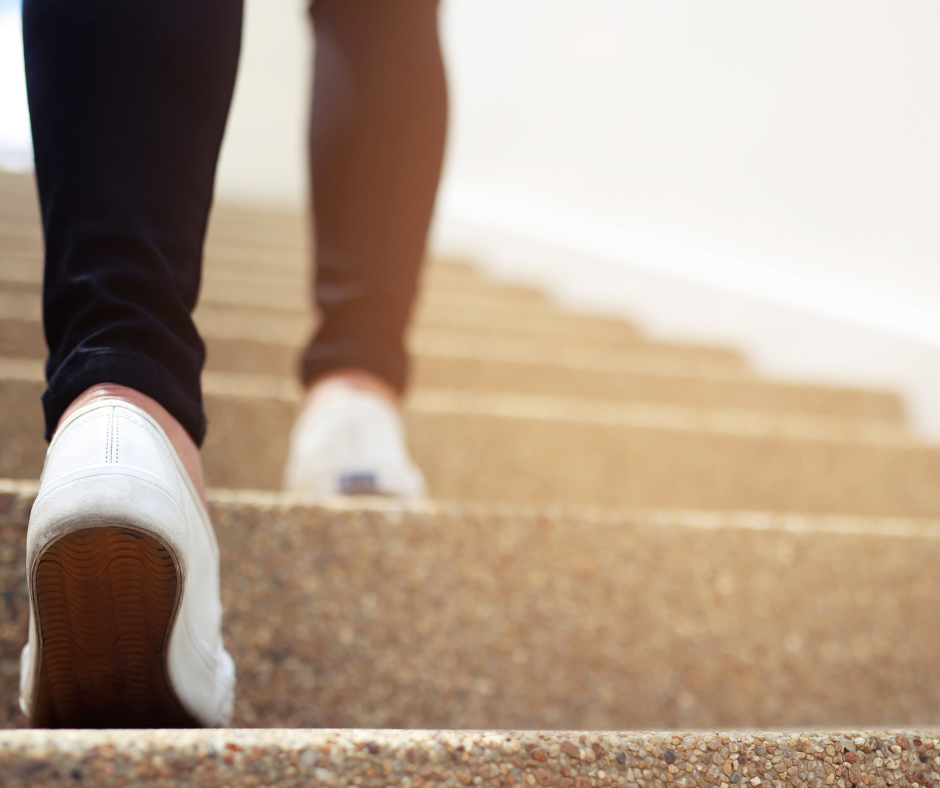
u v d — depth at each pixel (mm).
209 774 429
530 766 481
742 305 2193
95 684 577
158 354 579
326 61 1055
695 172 2342
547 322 2504
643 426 1482
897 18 1688
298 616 858
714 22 2252
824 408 1853
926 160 1629
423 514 924
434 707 862
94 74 585
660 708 916
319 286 1102
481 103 3674
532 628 914
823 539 1011
